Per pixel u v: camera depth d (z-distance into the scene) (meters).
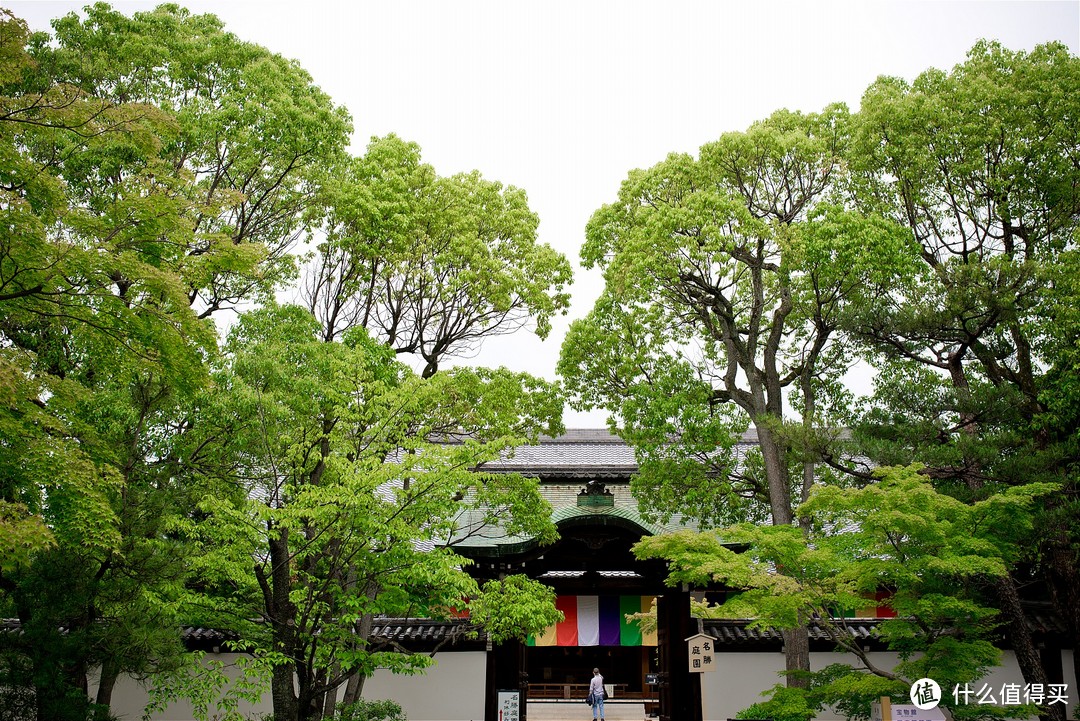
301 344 17.23
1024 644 21.34
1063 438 21.19
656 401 22.62
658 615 24.30
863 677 16.61
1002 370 23.36
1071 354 19.78
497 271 21.33
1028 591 25.28
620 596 27.17
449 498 15.71
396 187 21.14
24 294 12.23
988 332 22.80
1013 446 20.98
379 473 14.66
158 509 15.40
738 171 24.97
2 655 14.23
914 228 24.83
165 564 15.30
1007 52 24.70
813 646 24.34
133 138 13.62
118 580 15.08
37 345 16.23
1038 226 23.58
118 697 23.19
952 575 17.34
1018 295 21.41
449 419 19.94
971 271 21.42
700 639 19.77
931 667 15.70
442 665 23.91
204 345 13.70
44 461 12.54
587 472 30.64
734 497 23.12
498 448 16.64
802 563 16.27
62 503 13.66
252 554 15.54
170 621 16.38
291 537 15.68
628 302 23.06
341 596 15.27
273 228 21.41
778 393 24.38
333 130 21.11
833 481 22.53
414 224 21.25
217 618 16.98
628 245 23.41
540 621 17.38
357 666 15.59
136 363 14.26
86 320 12.93
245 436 16.45
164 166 15.48
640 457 23.92
